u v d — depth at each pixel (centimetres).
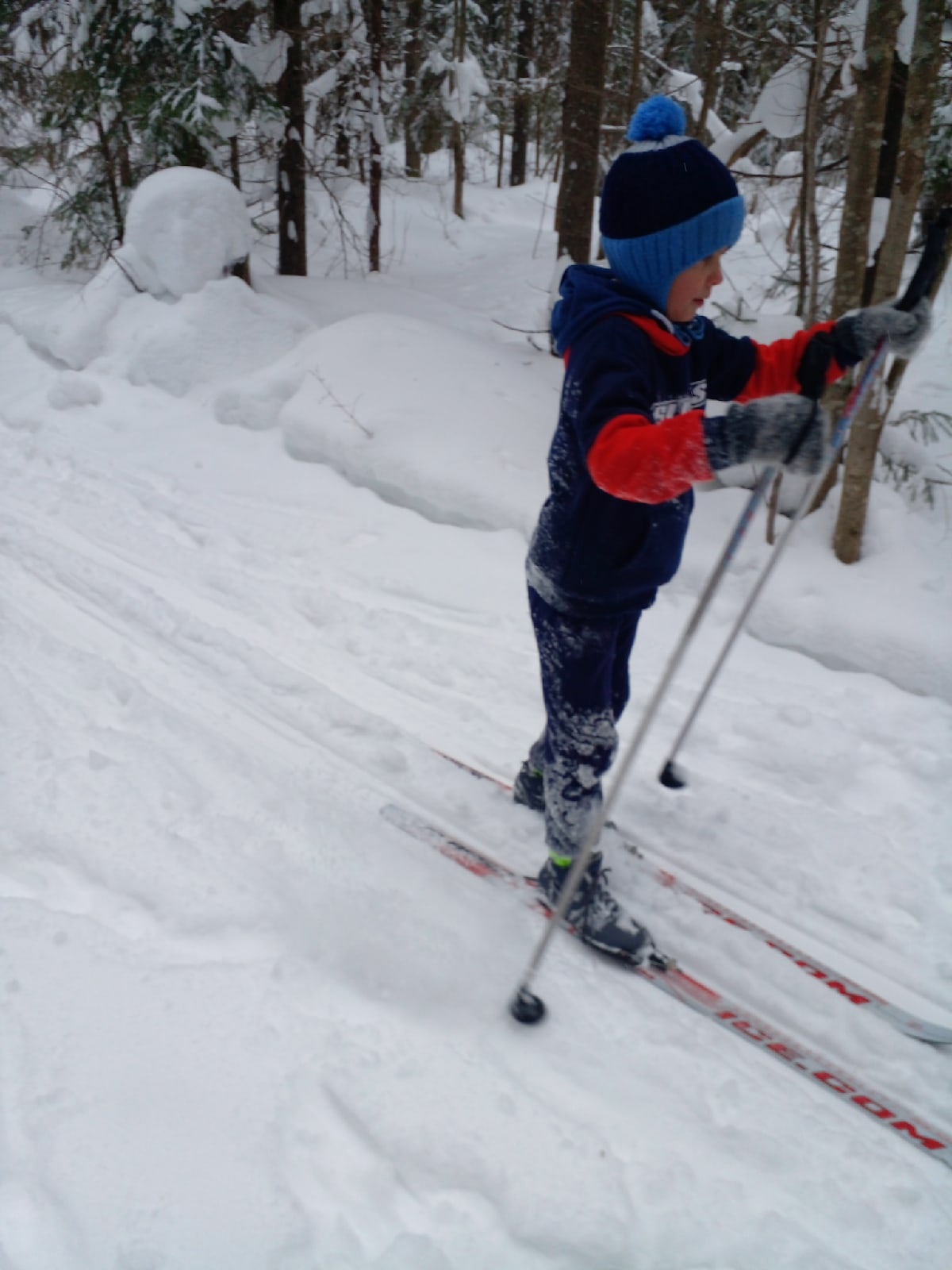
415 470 439
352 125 879
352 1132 157
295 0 675
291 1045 171
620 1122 165
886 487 386
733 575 370
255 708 292
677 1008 191
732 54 490
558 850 203
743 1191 153
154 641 327
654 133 168
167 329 571
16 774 244
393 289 776
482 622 356
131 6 645
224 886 211
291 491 462
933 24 286
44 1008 175
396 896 212
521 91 862
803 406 141
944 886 234
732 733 297
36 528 418
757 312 510
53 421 546
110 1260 135
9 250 888
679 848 246
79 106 700
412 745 278
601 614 189
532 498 415
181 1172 147
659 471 146
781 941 212
